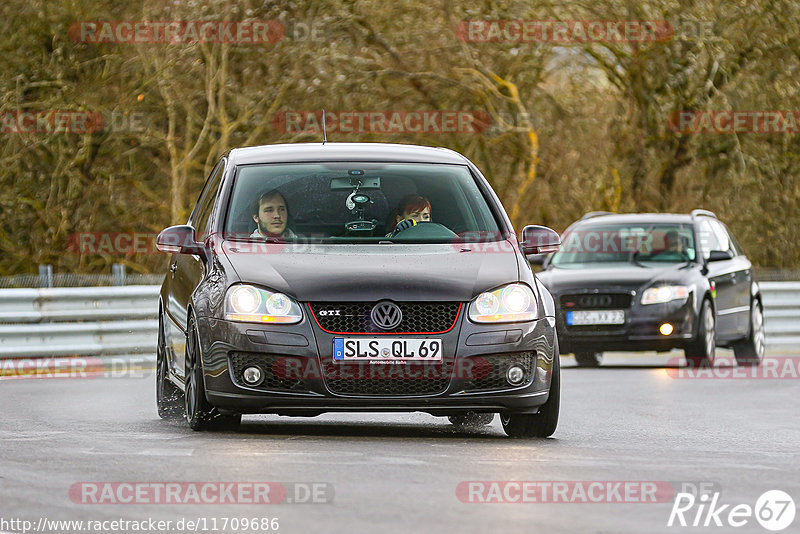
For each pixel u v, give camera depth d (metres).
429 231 26.64
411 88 80.06
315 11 75.69
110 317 49.66
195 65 73.12
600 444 24.69
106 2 73.81
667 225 52.81
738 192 84.81
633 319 48.44
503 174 83.69
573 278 49.41
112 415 30.28
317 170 27.81
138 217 78.38
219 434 25.02
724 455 23.02
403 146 29.69
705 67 81.62
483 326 24.30
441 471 19.77
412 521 15.70
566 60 82.19
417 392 24.19
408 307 24.23
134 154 77.75
